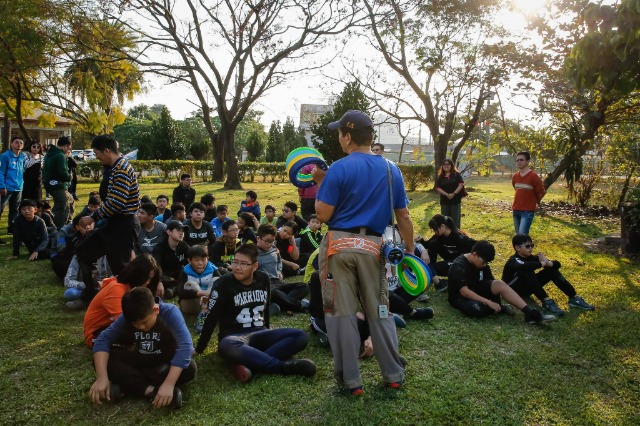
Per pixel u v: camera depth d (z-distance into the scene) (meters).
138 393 3.26
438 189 9.38
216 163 24.48
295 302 5.11
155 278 3.83
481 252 5.04
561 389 3.42
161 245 5.91
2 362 3.81
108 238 4.67
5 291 5.65
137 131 53.62
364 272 3.17
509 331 4.55
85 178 26.08
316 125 18.38
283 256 6.58
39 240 7.36
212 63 20.61
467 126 18.38
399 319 4.65
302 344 3.75
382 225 3.24
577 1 7.07
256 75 20.28
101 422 3.01
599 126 13.03
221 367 3.79
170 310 3.40
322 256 3.27
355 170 3.18
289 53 19.42
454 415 3.08
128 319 3.13
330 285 3.20
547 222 11.57
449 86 17.39
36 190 9.49
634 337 4.37
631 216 7.65
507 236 9.39
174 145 35.53
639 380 3.56
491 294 5.05
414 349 4.14
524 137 15.86
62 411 3.13
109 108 22.11
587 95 11.25
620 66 4.83
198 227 6.82
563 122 13.94
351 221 3.19
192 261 5.08
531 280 5.20
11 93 19.25
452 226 6.32
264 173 26.59
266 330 3.81
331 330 3.23
